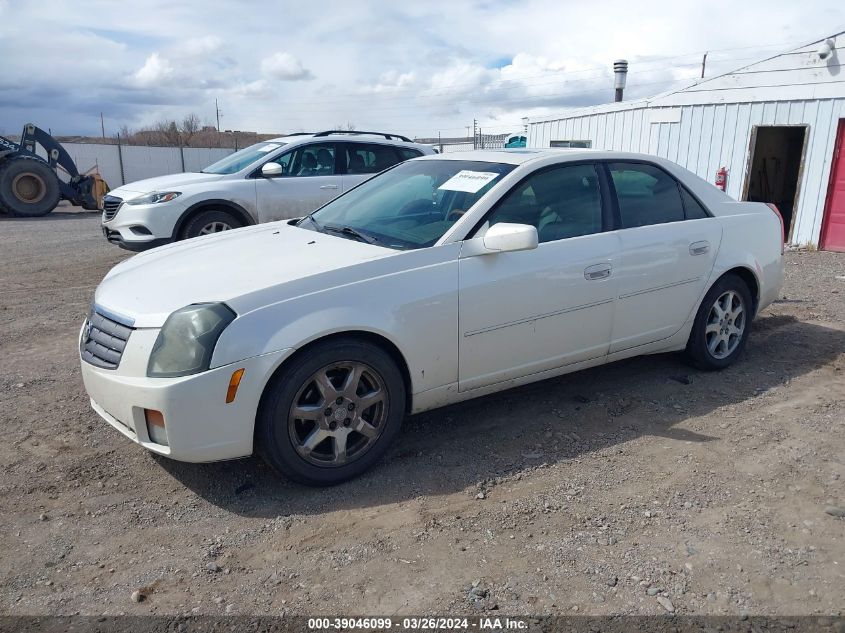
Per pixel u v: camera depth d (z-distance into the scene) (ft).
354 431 11.35
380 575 8.98
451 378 12.15
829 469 11.61
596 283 13.46
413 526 10.07
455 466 11.90
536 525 10.06
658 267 14.39
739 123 42.68
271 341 10.24
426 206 13.39
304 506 10.69
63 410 14.33
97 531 10.07
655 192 14.99
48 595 8.67
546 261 12.80
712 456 12.13
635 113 49.19
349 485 11.31
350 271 11.18
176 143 154.92
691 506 10.52
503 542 9.66
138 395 10.14
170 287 11.17
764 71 40.96
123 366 10.43
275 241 13.42
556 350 13.33
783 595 8.54
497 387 12.89
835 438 12.76
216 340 10.03
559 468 11.76
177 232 27.25
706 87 43.91
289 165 29.32
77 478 11.56
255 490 11.19
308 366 10.55
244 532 10.03
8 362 17.47
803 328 20.16
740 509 10.43
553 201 13.42
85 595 8.67
